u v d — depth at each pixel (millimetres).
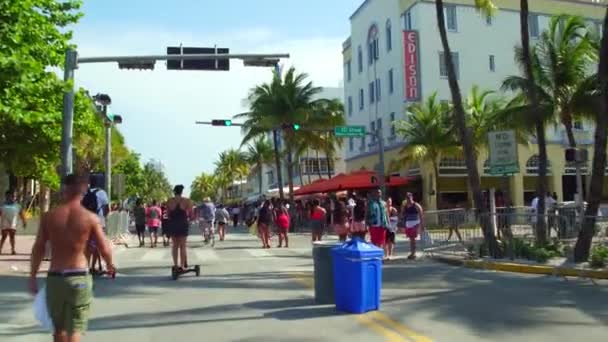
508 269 14500
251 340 7469
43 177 23531
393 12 44844
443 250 17703
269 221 23609
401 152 38594
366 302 9156
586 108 27234
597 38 28422
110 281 13102
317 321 8531
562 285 11922
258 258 18797
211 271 15016
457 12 42656
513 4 44062
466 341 7309
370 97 49156
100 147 40719
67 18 18219
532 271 13953
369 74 49312
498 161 16734
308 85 43938
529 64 17844
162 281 13109
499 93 42938
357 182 36312
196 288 12008
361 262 9102
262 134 45781
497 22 43531
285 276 13859
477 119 35875
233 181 123750
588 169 43594
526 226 16125
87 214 5523
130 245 26062
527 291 11180
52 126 19078
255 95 45094
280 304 9992
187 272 13898
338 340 7395
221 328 8219
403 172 44000
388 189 41906
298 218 40188
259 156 74375
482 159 41875
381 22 46844
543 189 17344
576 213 16984
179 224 13578
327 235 32031
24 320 8859
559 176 43312
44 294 5422
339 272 9273
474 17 43000
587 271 12914
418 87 41406
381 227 16531
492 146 16844
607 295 10609
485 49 43062
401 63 43562
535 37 44219
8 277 13188
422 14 41812
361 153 51219
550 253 15078
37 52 16156
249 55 18453
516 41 43844
